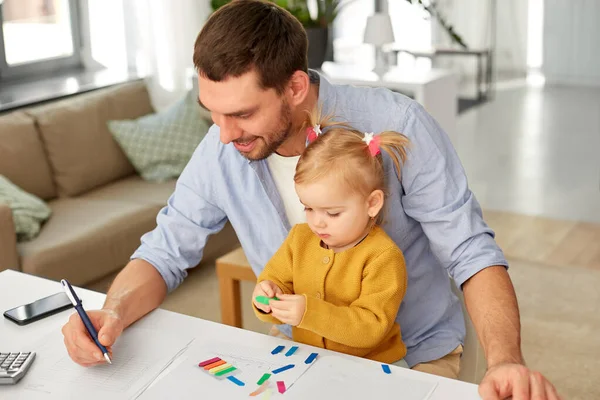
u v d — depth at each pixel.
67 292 1.38
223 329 1.43
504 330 1.29
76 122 3.46
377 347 1.47
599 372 2.56
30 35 4.30
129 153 3.57
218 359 1.32
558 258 3.43
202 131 3.67
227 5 1.35
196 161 1.64
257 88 1.32
